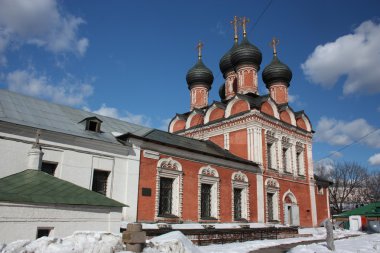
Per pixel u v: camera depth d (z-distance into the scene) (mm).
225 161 23844
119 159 17453
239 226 23016
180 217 19891
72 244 8766
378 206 40188
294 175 30500
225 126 29062
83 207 11914
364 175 65812
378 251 16141
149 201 18375
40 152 13852
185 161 21094
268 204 27578
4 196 10297
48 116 17266
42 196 11133
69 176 15312
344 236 27938
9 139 13781
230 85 35406
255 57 32625
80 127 17719
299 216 29984
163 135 23953
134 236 9742
